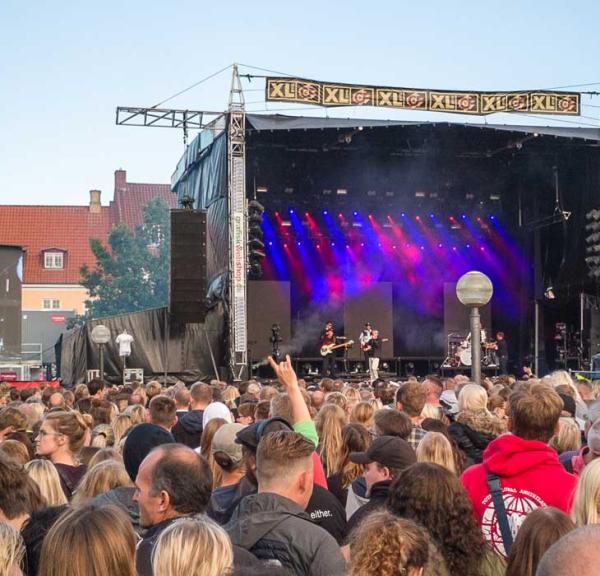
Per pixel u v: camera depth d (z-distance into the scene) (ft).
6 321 140.15
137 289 206.49
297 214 114.83
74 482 24.85
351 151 103.30
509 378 53.57
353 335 123.95
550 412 19.15
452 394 41.75
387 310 124.06
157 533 16.53
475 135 99.25
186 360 102.22
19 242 250.78
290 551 16.21
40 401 44.62
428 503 16.38
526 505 18.60
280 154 103.50
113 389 54.70
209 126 95.45
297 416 21.36
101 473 20.80
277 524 16.46
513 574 14.42
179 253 96.63
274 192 108.99
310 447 17.35
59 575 12.60
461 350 120.16
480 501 18.92
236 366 93.81
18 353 140.05
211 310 101.91
